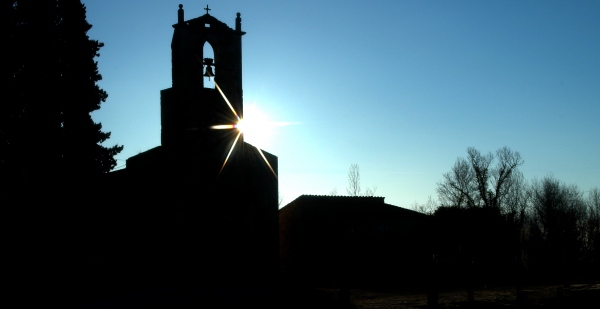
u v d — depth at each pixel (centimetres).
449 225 5322
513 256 5941
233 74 3631
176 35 3616
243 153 3662
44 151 3334
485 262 5538
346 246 4753
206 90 3566
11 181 3238
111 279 3409
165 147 3594
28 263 3241
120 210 3512
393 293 3800
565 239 6562
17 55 3288
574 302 2908
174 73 3644
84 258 3397
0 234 3186
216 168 3550
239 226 3575
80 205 3453
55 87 3422
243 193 3622
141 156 3597
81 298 3266
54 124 3412
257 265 3597
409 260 4816
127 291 3391
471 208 5800
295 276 5028
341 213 4912
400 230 4959
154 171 3575
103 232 3469
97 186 3528
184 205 3431
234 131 3628
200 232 3441
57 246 3353
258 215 3666
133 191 3550
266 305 2880
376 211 5062
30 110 3347
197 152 3491
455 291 3912
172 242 3412
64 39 3519
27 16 3381
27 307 3034
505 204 6425
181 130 3509
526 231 7362
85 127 3534
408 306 2781
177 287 3344
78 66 3534
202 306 2845
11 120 3259
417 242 4931
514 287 4297
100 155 3603
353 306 2825
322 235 4888
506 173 6506
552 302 2914
